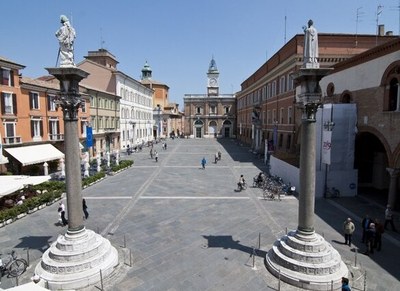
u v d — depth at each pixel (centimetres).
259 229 1474
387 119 1788
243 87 7031
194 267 1103
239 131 7594
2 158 2214
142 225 1526
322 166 2156
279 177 2592
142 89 6538
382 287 977
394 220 1653
